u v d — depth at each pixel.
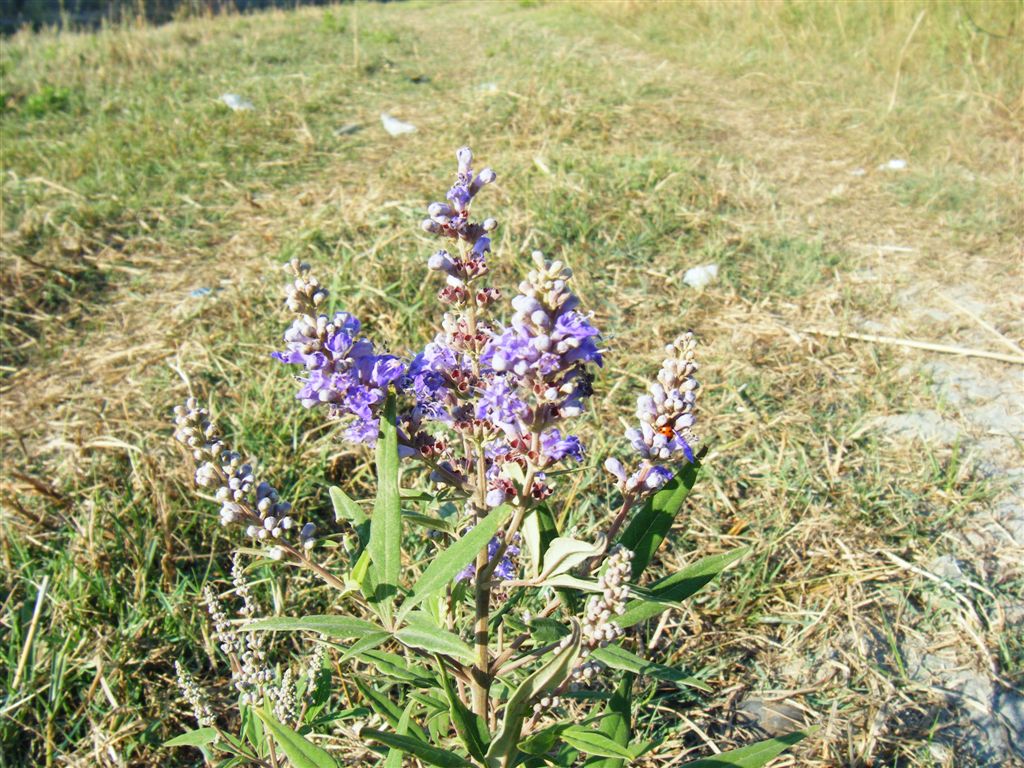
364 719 0.54
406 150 1.55
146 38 2.47
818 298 1.04
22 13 4.14
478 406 0.35
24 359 0.98
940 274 1.10
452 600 0.40
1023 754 0.56
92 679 0.59
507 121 1.64
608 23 2.66
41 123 1.75
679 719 0.58
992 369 0.92
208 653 0.60
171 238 1.22
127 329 1.02
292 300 0.35
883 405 0.86
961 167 1.40
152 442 0.82
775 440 0.81
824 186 1.36
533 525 0.39
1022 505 0.74
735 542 0.71
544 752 0.38
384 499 0.35
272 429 0.80
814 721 0.58
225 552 0.68
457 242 0.38
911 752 0.55
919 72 1.78
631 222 1.19
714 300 1.03
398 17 3.34
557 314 0.33
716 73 2.00
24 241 1.18
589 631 0.38
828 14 2.04
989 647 0.62
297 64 2.26
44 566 0.68
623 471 0.40
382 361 0.35
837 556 0.69
